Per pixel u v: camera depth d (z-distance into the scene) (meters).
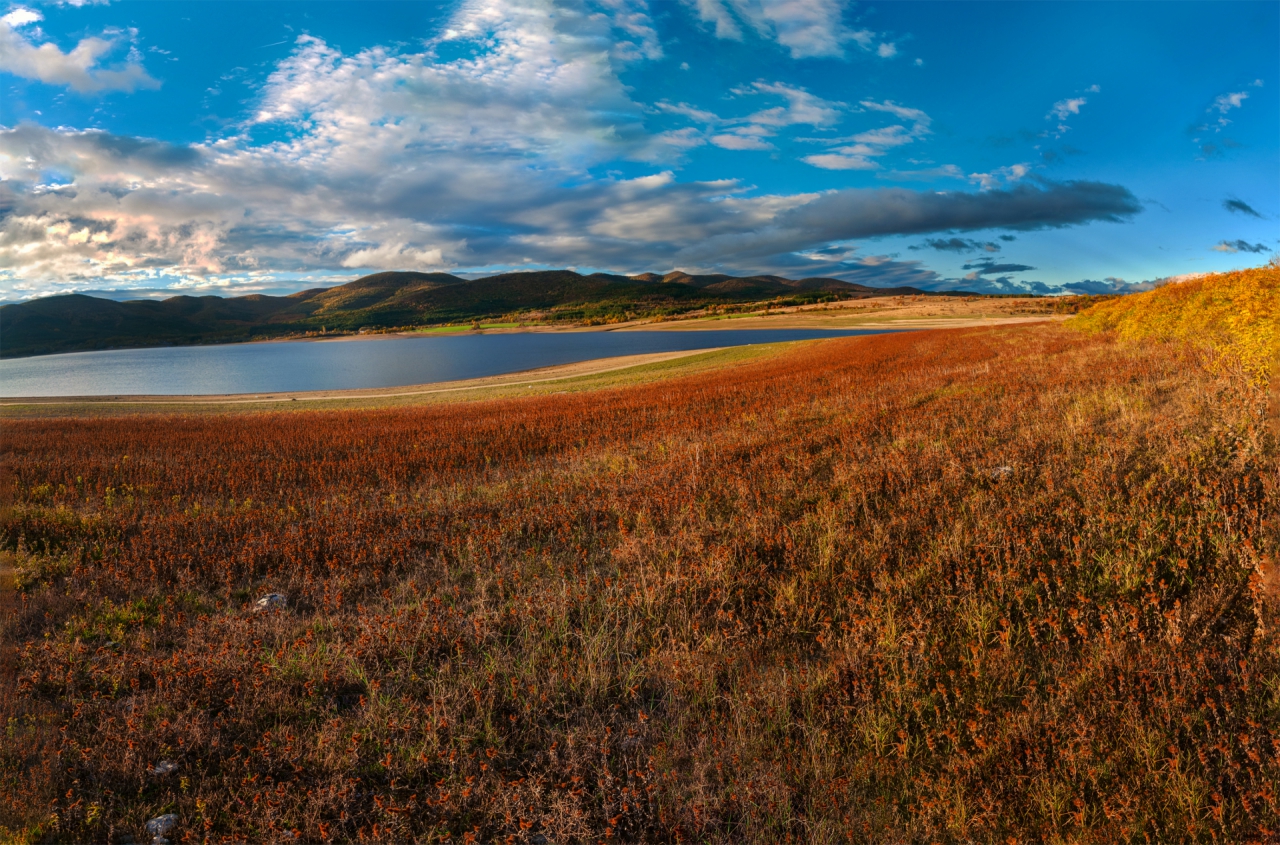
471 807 3.31
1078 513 6.01
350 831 3.22
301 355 149.50
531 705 4.01
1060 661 4.20
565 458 12.40
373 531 7.81
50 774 3.45
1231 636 4.15
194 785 3.50
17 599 5.86
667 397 22.91
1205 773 3.21
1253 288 11.20
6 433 22.22
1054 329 43.44
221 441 18.84
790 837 3.03
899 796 3.38
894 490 7.46
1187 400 9.77
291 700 4.21
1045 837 3.03
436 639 4.88
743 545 6.33
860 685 4.09
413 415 26.44
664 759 3.58
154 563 6.81
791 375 28.42
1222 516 5.39
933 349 36.16
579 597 5.43
